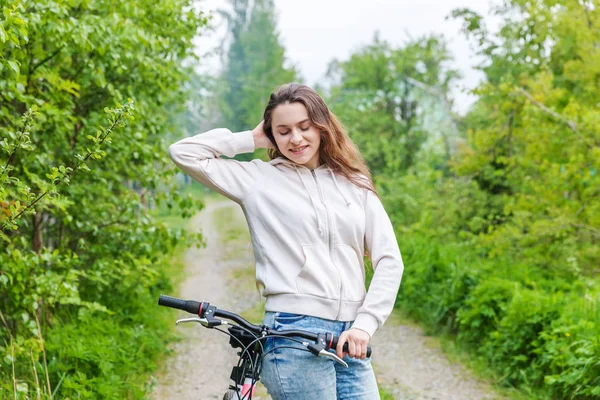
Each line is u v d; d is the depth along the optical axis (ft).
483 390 18.84
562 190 27.20
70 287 14.56
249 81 150.51
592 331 16.85
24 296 14.23
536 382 18.16
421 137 70.85
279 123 7.85
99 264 18.93
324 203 7.82
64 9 13.64
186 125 80.59
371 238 8.00
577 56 33.12
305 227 7.66
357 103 75.31
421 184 46.52
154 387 18.02
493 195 35.01
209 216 84.28
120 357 16.90
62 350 15.52
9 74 13.09
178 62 22.04
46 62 15.98
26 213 11.16
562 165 26.27
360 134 67.82
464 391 18.80
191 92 27.12
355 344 7.30
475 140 32.04
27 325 13.52
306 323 7.50
